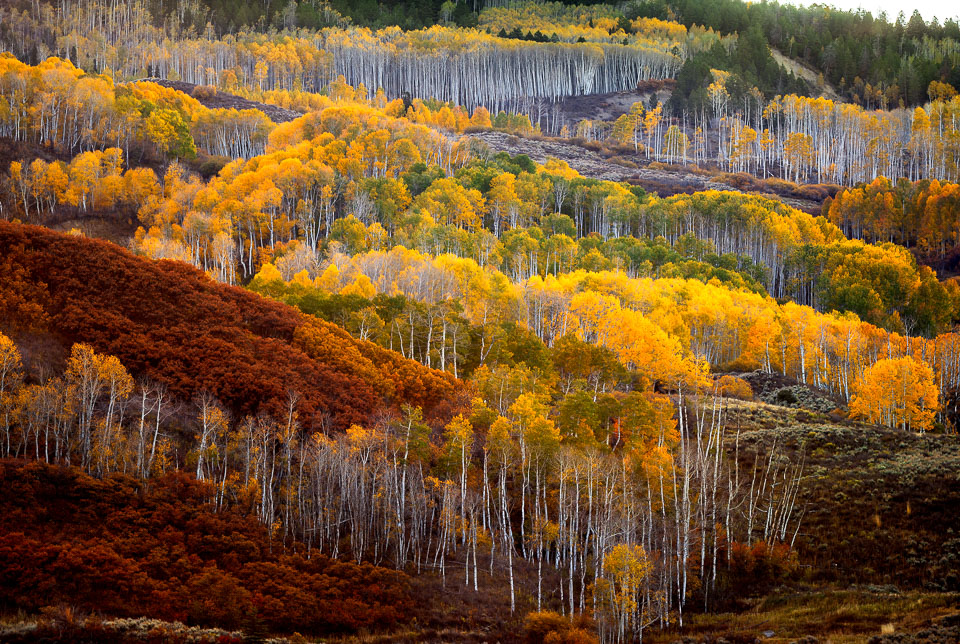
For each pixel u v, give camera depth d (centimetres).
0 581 5691
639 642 6297
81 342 8194
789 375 12675
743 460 8669
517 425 8038
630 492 7438
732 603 6806
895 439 8975
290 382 8425
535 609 6588
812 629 6156
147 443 7281
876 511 7569
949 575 6719
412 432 7750
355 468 7038
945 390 11762
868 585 6788
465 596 6606
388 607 6269
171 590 5944
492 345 10556
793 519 7688
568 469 7319
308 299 10919
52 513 6347
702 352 12962
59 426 7200
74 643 5288
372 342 10144
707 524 7594
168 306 9281
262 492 7000
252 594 6081
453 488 7206
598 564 6831
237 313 9575
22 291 8688
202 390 7988
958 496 7494
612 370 10275
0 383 7112
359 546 6938
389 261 13338
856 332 12462
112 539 6256
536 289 12781
